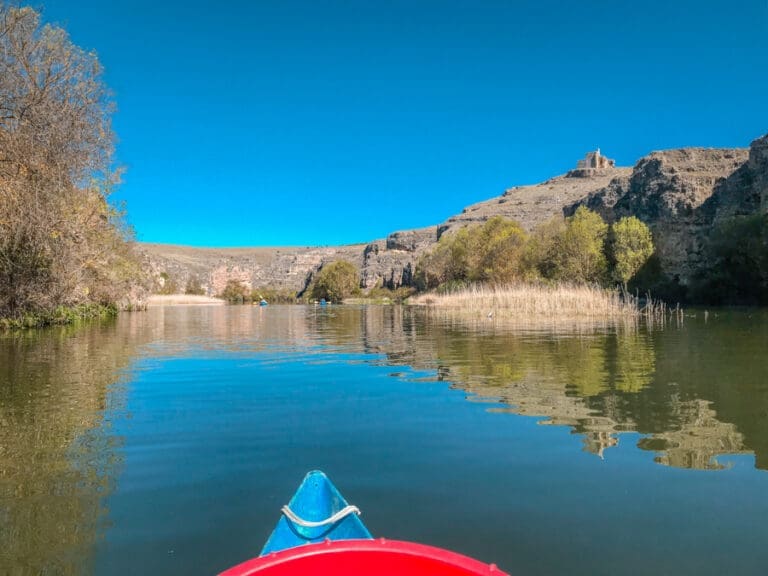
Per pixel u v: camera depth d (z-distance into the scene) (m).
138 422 6.50
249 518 3.92
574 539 3.54
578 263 51.16
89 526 3.79
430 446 5.48
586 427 6.09
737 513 3.88
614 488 4.35
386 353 13.11
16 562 3.32
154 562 3.33
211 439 5.79
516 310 31.56
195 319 31.81
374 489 4.38
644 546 3.44
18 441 5.71
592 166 156.12
